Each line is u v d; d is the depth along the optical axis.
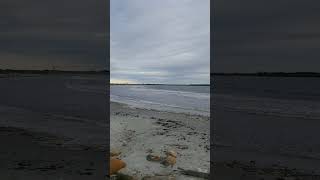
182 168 4.53
